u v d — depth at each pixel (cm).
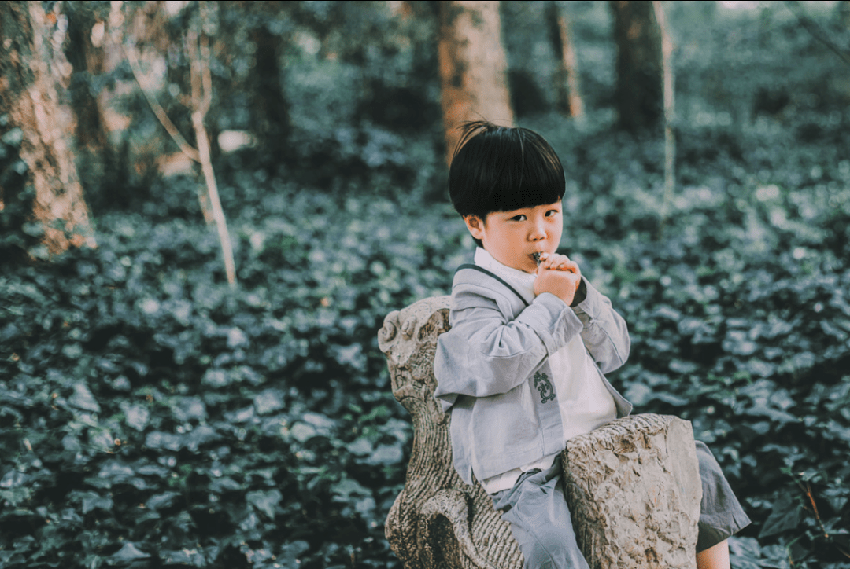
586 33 2450
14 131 565
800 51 1485
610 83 2284
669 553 183
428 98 1619
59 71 605
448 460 204
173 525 289
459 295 189
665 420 187
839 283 480
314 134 1238
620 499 176
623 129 1431
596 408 192
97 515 302
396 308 525
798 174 1013
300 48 1236
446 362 183
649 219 810
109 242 652
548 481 179
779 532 285
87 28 626
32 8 568
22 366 424
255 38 919
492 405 180
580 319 191
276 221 841
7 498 299
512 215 182
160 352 455
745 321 438
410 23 1367
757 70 1543
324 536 311
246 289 599
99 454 332
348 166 1184
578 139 1464
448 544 195
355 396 423
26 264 565
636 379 401
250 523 301
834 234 641
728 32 1420
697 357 432
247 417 368
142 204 994
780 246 637
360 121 1619
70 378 408
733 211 792
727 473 322
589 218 847
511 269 190
